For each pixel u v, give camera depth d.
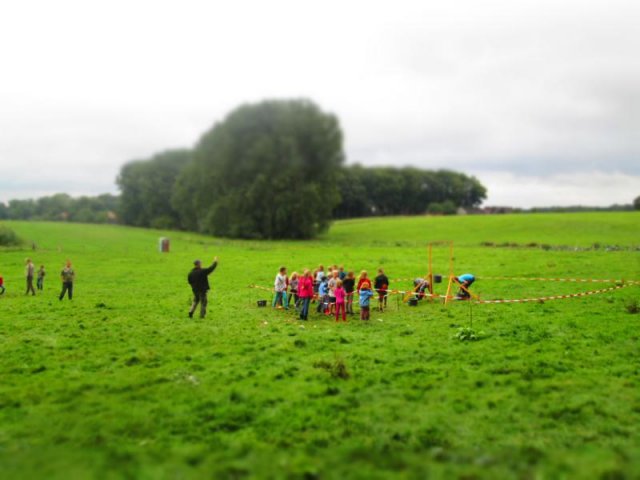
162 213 85.44
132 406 12.02
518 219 97.94
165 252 60.81
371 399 12.46
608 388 13.03
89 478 8.68
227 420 11.21
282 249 64.44
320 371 14.45
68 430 10.70
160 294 30.56
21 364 15.34
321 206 82.31
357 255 54.41
